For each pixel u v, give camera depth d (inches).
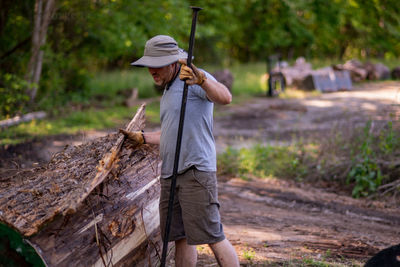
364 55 1675.7
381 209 314.5
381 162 354.3
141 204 170.7
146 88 861.8
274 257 217.3
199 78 143.1
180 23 765.3
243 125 600.1
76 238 136.4
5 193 141.0
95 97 794.8
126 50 789.9
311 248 232.5
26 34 708.0
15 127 528.7
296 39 1492.4
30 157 402.9
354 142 392.8
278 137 516.1
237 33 1531.7
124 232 157.1
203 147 153.2
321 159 398.9
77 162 161.6
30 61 641.6
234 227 268.1
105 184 152.0
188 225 155.4
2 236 132.5
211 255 218.4
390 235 261.0
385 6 1285.7
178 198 157.8
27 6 687.1
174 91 154.6
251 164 405.7
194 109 151.5
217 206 157.9
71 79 791.7
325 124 581.6
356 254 225.5
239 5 1210.6
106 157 147.4
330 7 1218.6
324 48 1608.0
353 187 357.1
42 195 138.6
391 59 1422.2
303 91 912.9
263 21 1483.8
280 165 408.5
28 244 131.4
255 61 1777.8
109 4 718.5
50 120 601.6
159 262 187.0
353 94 865.5
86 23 736.3
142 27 787.4
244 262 209.5
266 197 337.4
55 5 658.8
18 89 629.3
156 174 186.2
